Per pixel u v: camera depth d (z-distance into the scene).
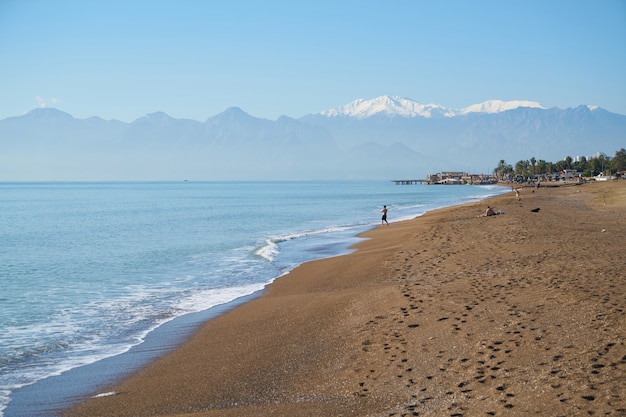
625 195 77.81
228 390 10.62
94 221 64.38
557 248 24.22
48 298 20.80
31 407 10.30
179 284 23.66
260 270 27.11
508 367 9.74
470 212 55.97
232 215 73.50
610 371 8.91
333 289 20.38
